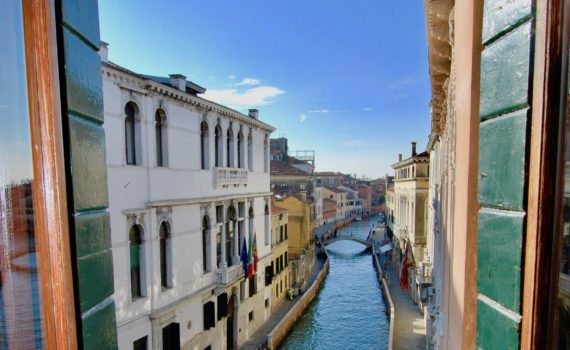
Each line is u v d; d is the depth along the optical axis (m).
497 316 1.43
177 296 13.15
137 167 11.27
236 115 16.94
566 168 1.28
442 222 7.57
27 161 1.37
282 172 47.09
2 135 1.32
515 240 1.34
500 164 1.44
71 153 1.50
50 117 1.40
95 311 1.64
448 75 5.54
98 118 1.76
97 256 1.67
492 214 1.47
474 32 1.78
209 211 15.15
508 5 1.39
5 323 1.34
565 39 1.25
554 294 1.29
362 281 36.25
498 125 1.45
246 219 18.50
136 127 11.41
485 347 1.51
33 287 1.40
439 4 3.80
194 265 14.16
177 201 12.91
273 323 21.55
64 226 1.45
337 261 45.91
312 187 49.53
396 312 24.11
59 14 1.45
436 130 10.42
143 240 11.71
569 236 1.30
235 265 16.86
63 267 1.44
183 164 13.42
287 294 27.09
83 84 1.61
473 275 1.78
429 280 16.98
